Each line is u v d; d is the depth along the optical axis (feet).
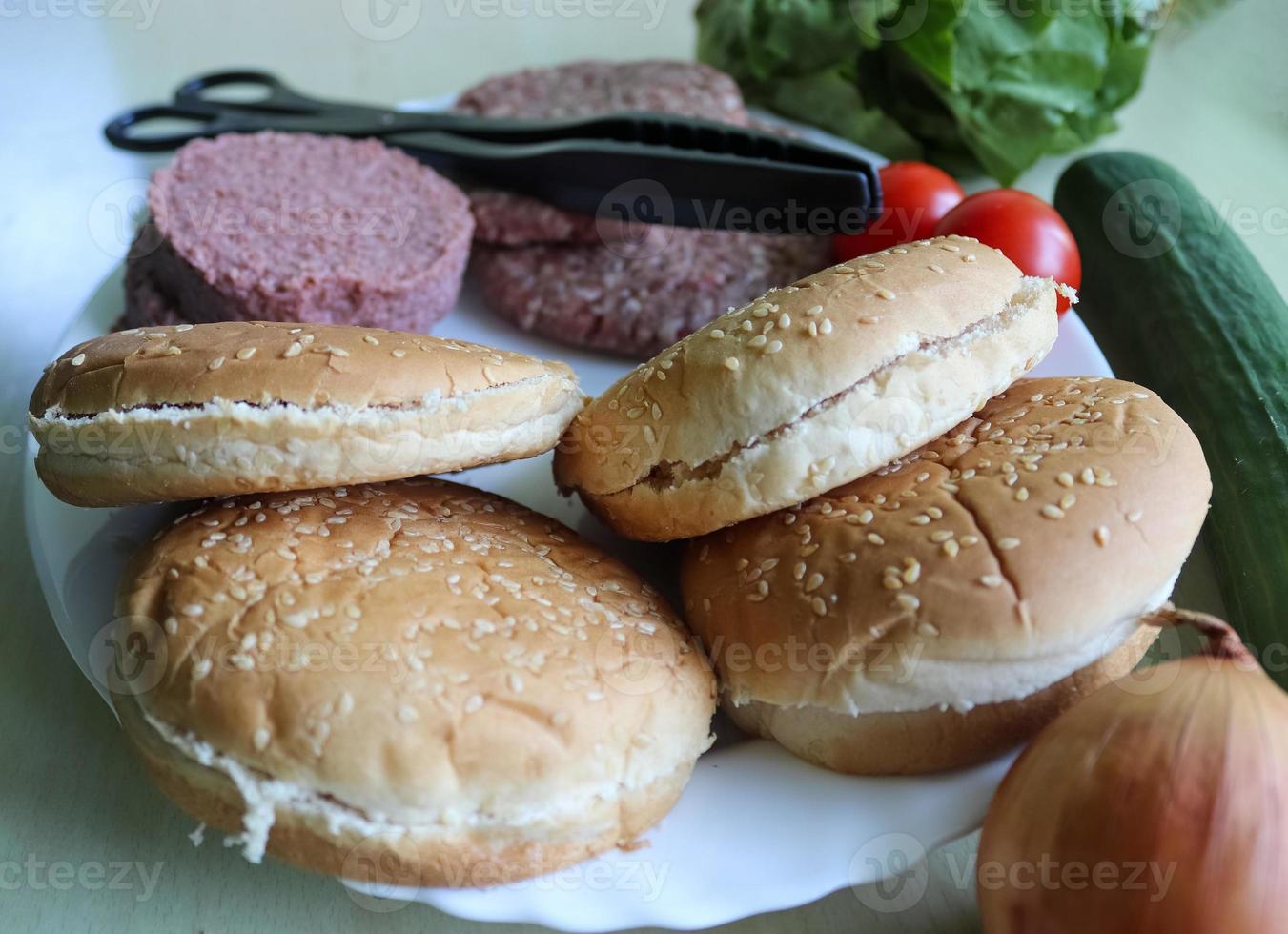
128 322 1.34
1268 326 1.32
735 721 1.05
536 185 1.37
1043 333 1.05
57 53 1.94
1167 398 1.34
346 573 0.98
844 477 0.99
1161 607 0.98
